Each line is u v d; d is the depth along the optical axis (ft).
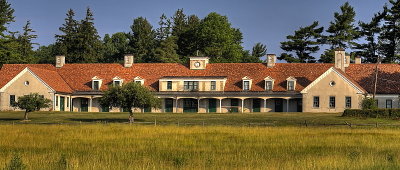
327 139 122.62
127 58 281.95
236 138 125.90
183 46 404.57
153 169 77.66
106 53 417.49
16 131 140.56
